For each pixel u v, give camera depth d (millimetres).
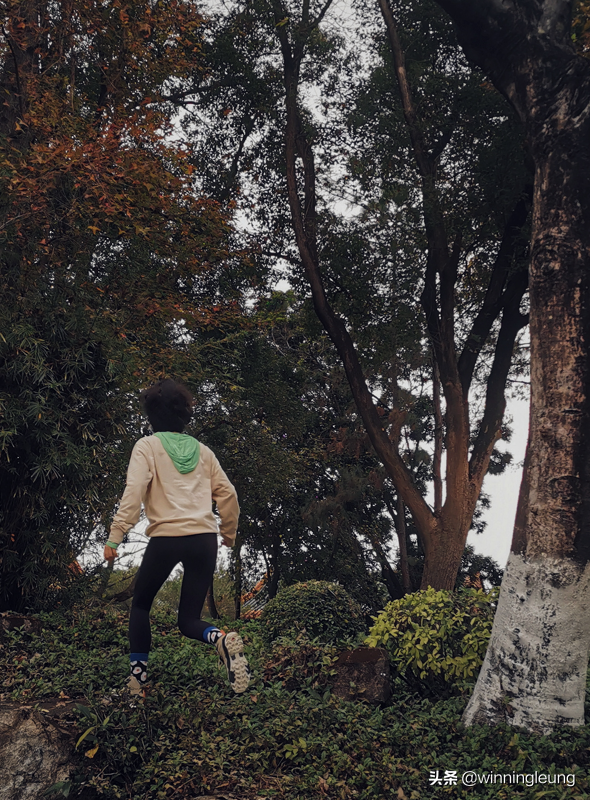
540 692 4223
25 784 3217
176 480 3641
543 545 4371
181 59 10922
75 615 6539
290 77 14047
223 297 14727
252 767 3566
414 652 5168
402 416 18125
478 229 12266
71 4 9203
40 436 6086
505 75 5156
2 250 6551
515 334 12625
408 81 12312
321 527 19219
